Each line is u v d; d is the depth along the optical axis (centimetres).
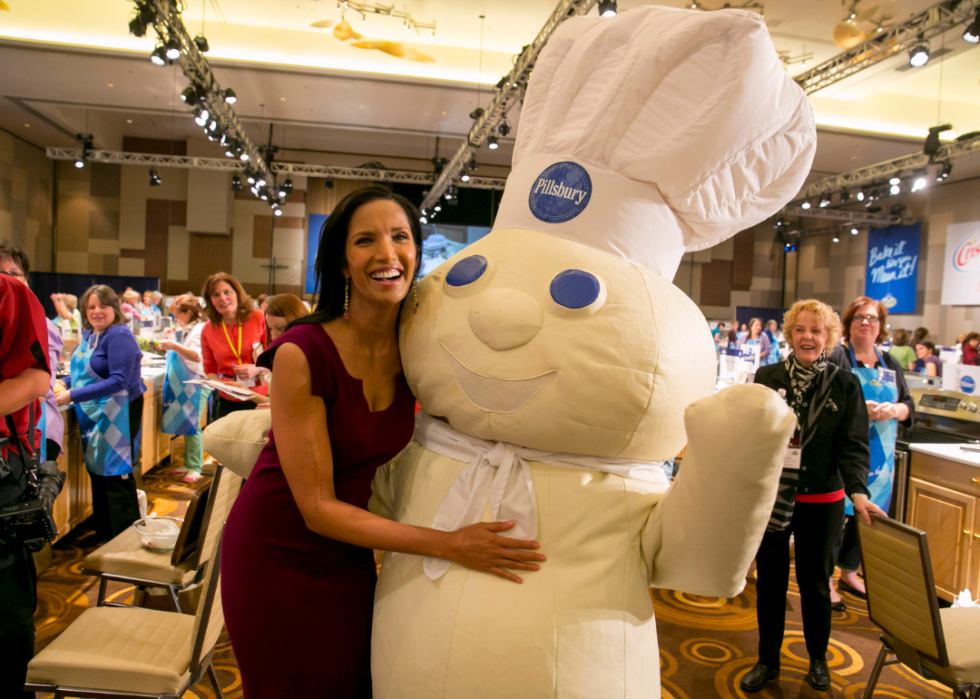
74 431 308
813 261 1619
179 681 147
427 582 96
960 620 187
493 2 757
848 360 288
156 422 440
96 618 166
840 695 216
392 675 94
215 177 1378
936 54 758
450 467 103
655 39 102
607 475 96
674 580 92
